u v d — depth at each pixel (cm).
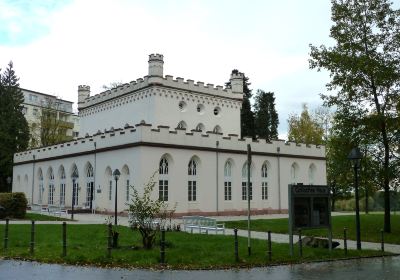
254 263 1451
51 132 7325
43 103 8756
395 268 1432
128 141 3753
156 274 1259
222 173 4138
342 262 1566
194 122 4672
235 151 4247
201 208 3950
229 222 3159
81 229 2361
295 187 1664
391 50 2702
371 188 2780
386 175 2642
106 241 1866
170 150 3775
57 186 4791
